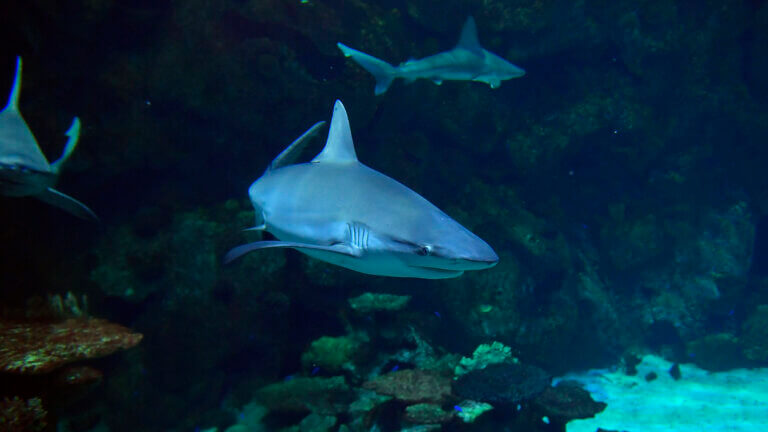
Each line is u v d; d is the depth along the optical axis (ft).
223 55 26.02
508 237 33.71
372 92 28.30
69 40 24.12
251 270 24.75
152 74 25.50
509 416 18.84
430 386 20.07
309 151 28.50
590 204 41.63
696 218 43.34
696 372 35.55
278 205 10.59
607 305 36.91
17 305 19.80
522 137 36.01
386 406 20.11
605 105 37.06
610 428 26.25
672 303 39.96
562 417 18.43
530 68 37.11
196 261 24.52
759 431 25.95
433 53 32.30
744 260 41.55
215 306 24.26
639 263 40.50
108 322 18.38
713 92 40.93
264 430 20.81
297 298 26.14
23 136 12.45
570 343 34.30
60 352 15.26
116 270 23.81
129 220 26.20
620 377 34.27
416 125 33.32
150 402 22.79
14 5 21.49
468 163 35.45
